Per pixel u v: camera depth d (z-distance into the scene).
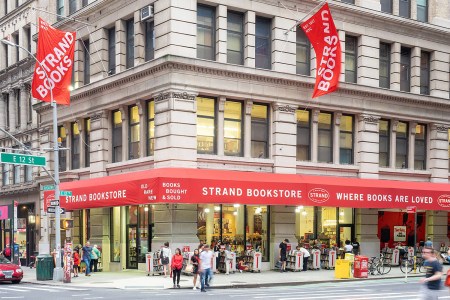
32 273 33.66
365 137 33.47
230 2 29.56
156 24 28.78
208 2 29.12
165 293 21.00
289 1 31.45
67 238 35.34
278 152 30.33
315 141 31.95
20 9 43.72
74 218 35.62
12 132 44.06
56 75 29.47
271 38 31.12
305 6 32.06
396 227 36.34
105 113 32.38
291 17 31.50
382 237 35.78
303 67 32.25
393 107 34.75
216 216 29.27
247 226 30.27
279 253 30.00
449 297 18.61
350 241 32.72
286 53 31.12
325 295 19.83
